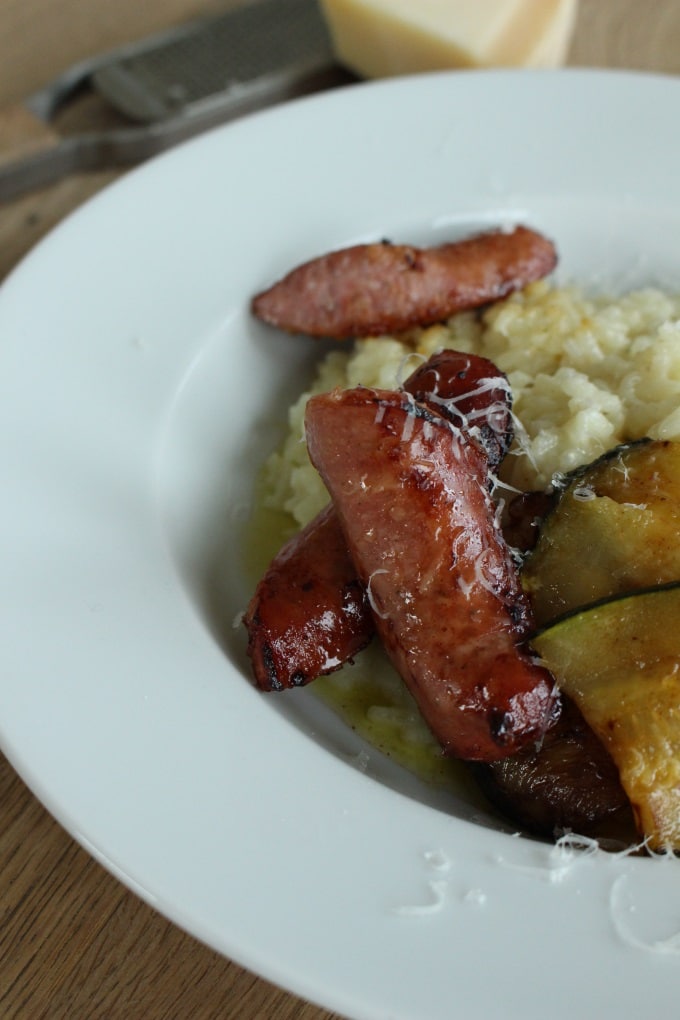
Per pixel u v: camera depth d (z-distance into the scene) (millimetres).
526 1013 286
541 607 348
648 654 324
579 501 353
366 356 403
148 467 370
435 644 324
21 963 314
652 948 295
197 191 416
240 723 324
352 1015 287
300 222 421
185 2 542
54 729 317
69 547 346
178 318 397
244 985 312
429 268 402
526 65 477
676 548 341
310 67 493
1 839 331
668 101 439
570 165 432
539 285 417
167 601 342
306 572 342
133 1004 309
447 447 331
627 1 538
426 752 363
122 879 301
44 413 369
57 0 545
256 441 406
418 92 439
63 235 398
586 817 339
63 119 489
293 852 305
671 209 427
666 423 369
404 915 298
